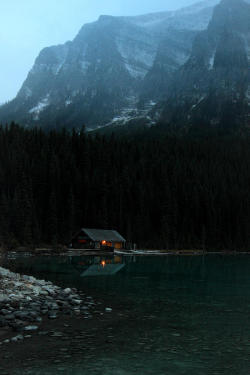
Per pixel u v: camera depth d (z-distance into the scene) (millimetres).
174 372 13719
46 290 29031
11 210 97500
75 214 121875
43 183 124812
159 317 22609
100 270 50844
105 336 18062
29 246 88312
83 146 160375
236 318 22703
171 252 111250
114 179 142375
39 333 18016
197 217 139375
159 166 165375
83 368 13891
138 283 38219
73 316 21797
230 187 160875
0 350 15469
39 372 13367
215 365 14484
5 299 23969
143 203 135625
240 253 125875
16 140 147250
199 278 44406
